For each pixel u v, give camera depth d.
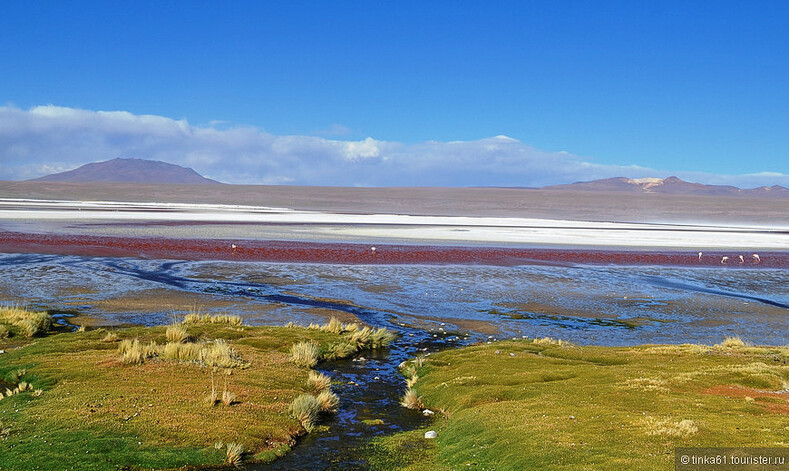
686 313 32.56
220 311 29.73
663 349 22.12
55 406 14.37
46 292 32.28
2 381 17.12
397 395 17.88
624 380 16.92
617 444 11.39
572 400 14.98
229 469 12.01
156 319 27.31
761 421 12.47
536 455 11.32
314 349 21.77
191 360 19.58
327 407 15.98
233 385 17.00
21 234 57.12
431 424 15.27
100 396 15.22
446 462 12.33
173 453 12.24
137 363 18.64
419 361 20.98
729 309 33.97
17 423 13.26
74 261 43.56
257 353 21.53
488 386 17.36
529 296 36.28
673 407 13.84
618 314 31.92
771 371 17.36
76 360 18.83
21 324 23.67
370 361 21.98
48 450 11.90
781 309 34.41
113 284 35.47
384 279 41.09
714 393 15.35
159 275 39.44
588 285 41.09
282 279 39.81
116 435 12.75
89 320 26.44
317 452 13.14
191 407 14.77
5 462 11.36
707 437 11.45
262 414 14.82
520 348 22.81
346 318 29.17
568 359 20.77
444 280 41.31
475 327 28.14
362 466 12.38
